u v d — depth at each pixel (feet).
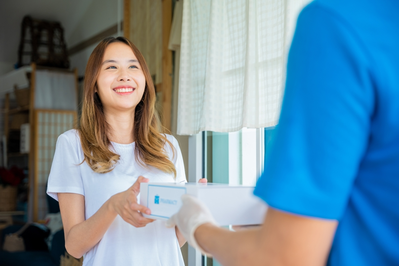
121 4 12.84
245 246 1.53
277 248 1.42
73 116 16.38
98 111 4.57
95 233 3.56
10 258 9.93
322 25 1.47
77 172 4.16
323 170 1.38
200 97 7.16
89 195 4.13
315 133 1.41
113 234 4.06
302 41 1.52
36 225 11.54
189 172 8.29
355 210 1.55
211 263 7.79
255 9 5.87
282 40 5.39
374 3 1.50
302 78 1.47
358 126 1.40
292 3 5.05
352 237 1.56
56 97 16.28
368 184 1.52
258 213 2.59
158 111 8.75
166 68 8.71
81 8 16.31
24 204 17.33
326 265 1.63
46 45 17.99
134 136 4.79
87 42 16.30
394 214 1.47
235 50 6.29
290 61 1.57
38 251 10.62
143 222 3.02
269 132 6.38
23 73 16.74
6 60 18.86
